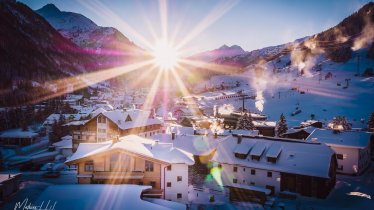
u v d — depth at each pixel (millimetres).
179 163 39688
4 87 173875
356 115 132000
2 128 104062
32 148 83062
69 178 51469
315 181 45531
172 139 62688
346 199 44906
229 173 52250
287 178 47625
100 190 31578
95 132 76250
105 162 37844
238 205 41438
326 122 125188
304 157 48375
